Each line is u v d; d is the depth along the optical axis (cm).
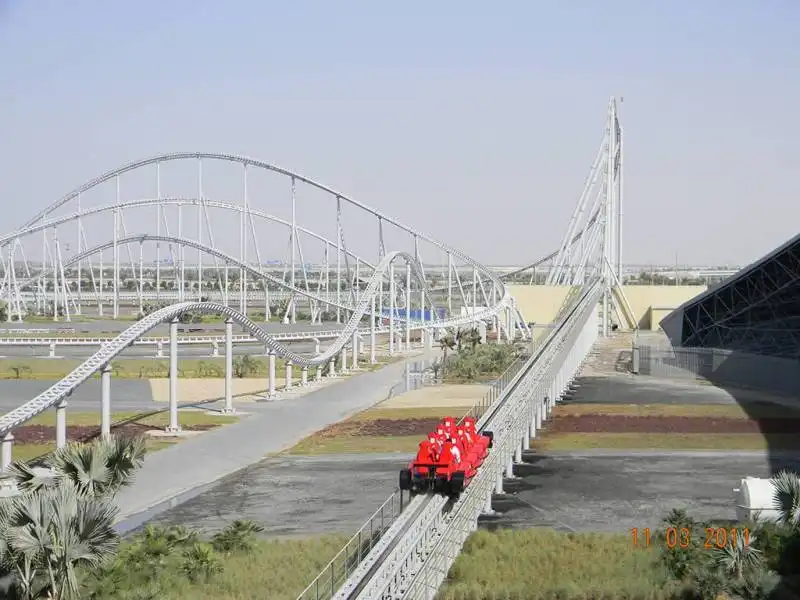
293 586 5612
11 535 4525
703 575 5566
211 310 12362
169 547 6038
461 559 6131
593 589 5641
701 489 8506
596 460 9769
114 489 5500
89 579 5178
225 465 9594
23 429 11369
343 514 7612
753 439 10906
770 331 16638
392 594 4709
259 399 14525
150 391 15350
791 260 14338
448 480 6034
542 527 7219
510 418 8950
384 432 11531
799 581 5619
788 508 6200
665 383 15850
